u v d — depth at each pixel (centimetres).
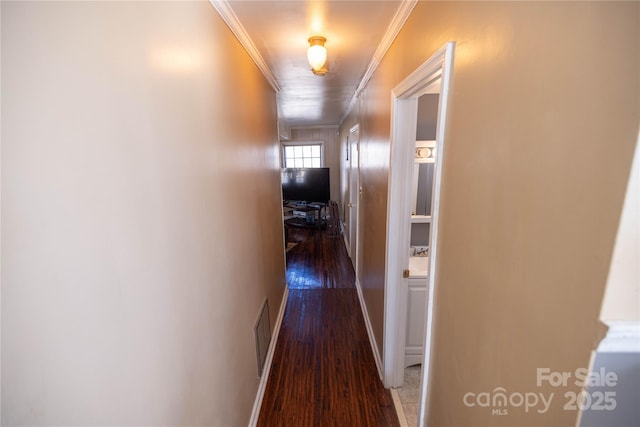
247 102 175
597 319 42
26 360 44
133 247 67
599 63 40
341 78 271
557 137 48
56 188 48
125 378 65
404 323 190
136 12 70
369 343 249
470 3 75
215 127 121
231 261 140
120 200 63
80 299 53
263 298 213
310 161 700
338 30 162
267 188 242
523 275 57
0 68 41
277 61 217
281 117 528
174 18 89
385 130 186
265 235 228
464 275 83
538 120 52
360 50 195
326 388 200
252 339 177
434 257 103
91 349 55
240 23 150
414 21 124
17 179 43
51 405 48
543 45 50
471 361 80
